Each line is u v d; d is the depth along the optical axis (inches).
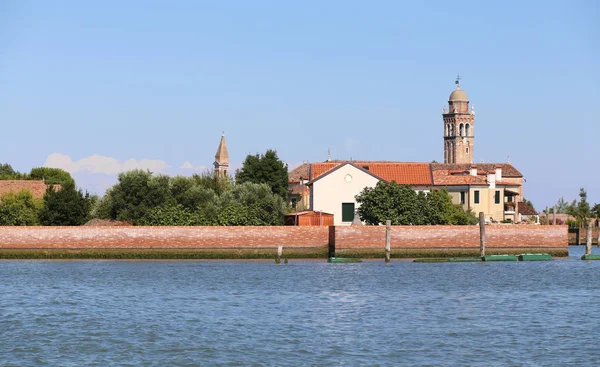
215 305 2518.5
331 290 2856.8
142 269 3550.7
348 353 1820.9
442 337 1989.4
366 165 5157.5
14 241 3855.8
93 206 4461.1
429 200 4227.4
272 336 2005.4
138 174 4443.9
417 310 2406.5
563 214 6850.4
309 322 2198.6
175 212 4072.3
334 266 3631.9
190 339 1973.4
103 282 3115.2
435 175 5310.0
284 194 5629.9
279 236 3870.6
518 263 3772.1
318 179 4522.6
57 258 3850.9
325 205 4525.1
